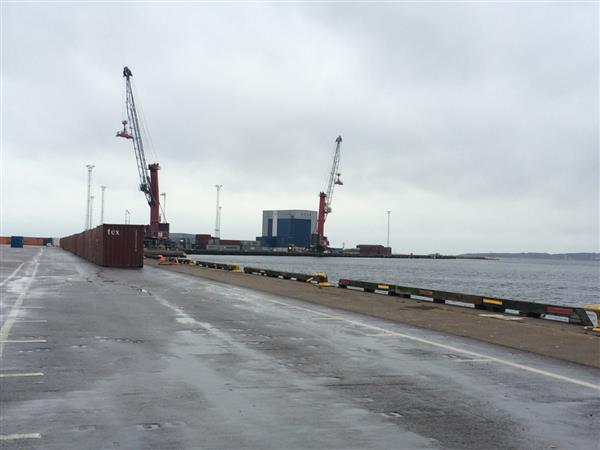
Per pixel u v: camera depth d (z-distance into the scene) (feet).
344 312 59.36
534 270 523.29
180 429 19.85
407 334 44.27
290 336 41.83
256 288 89.45
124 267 148.05
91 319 48.34
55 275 108.17
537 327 48.78
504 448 18.69
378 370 30.50
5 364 30.01
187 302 65.05
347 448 18.31
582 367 32.42
